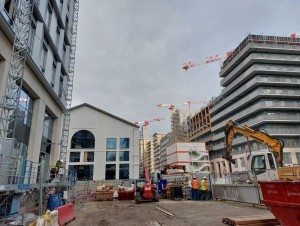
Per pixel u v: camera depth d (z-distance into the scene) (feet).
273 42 205.16
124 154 160.25
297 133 184.03
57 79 78.69
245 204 53.52
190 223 34.32
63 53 91.09
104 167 156.15
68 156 155.43
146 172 70.90
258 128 195.72
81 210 55.16
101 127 164.04
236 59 218.38
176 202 64.44
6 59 46.16
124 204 66.49
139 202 65.57
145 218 40.24
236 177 68.54
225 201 62.23
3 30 44.86
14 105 46.91
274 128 185.98
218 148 253.24
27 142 58.75
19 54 50.31
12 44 48.26
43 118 65.82
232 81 238.68
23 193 37.86
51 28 71.56
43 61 66.74
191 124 350.64
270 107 187.21
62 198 58.80
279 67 199.31
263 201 24.50
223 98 255.70
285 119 185.98
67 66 92.43
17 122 52.75
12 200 33.76
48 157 76.07
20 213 36.99
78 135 160.86
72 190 80.02
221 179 71.10
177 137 417.69
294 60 201.05
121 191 84.07
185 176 93.09
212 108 270.05
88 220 39.93
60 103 80.07
